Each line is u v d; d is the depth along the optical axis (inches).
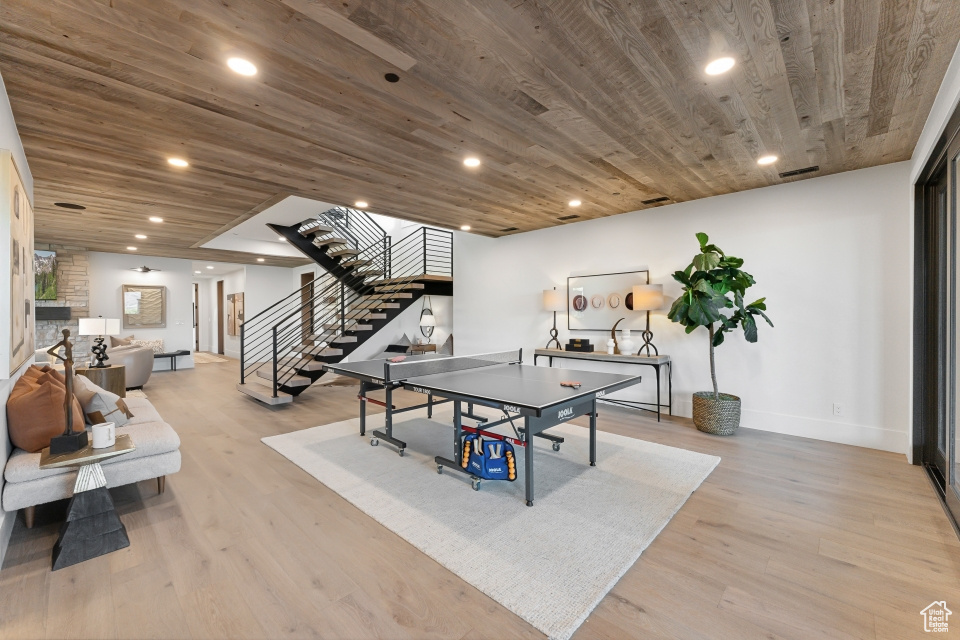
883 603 67.6
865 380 143.1
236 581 73.5
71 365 89.3
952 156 94.2
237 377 305.3
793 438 153.1
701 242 156.3
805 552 81.9
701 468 124.3
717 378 175.5
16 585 72.1
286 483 115.5
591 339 212.5
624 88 88.5
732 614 65.4
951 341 99.0
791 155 128.3
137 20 65.3
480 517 96.0
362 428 159.9
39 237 251.0
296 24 67.2
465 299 274.4
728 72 83.4
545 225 224.7
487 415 189.2
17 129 102.0
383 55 76.1
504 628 63.0
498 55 76.8
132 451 92.3
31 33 67.8
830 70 83.0
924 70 83.3
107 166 128.3
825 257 149.3
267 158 123.8
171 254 322.3
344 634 61.7
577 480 116.5
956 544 84.0
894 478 116.3
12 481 82.5
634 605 67.7
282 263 379.9
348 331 239.5
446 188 156.2
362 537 88.0
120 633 61.6
